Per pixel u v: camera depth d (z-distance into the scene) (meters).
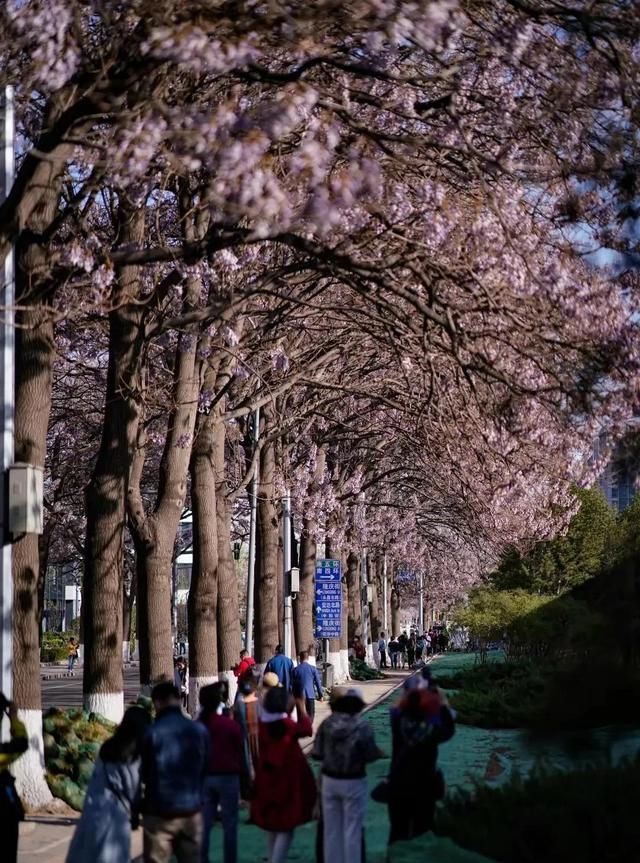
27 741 10.94
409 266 17.16
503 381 17.84
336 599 45.28
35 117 19.84
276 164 17.55
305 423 39.69
